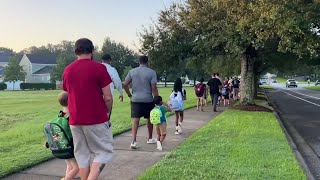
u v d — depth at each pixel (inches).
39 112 828.6
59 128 219.3
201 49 815.1
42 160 311.7
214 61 1227.9
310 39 629.3
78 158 212.5
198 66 1099.3
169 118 639.8
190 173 269.0
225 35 743.7
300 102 1341.0
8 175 270.5
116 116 664.4
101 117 208.7
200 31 818.8
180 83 482.0
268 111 778.8
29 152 345.1
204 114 728.3
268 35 639.1
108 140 213.8
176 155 329.1
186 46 854.5
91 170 206.1
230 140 403.2
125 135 454.3
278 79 6555.1
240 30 674.2
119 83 341.4
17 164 295.4
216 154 332.2
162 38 867.4
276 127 510.9
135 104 365.7
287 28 599.2
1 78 4013.3
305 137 519.5
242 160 309.1
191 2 786.8
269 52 951.0
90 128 206.8
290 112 926.4
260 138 418.3
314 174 312.7
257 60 1103.6
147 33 879.1
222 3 675.4
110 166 299.1
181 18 839.7
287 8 601.0
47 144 231.3
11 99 1407.5
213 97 794.8
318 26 642.2
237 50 730.2
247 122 561.6
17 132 487.2
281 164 297.1
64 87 213.9
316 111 959.0
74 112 207.0
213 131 468.8
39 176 269.3
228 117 633.6
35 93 2112.5
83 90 205.0
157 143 366.0
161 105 367.9
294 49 655.8
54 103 1155.9
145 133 470.6
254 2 645.3
